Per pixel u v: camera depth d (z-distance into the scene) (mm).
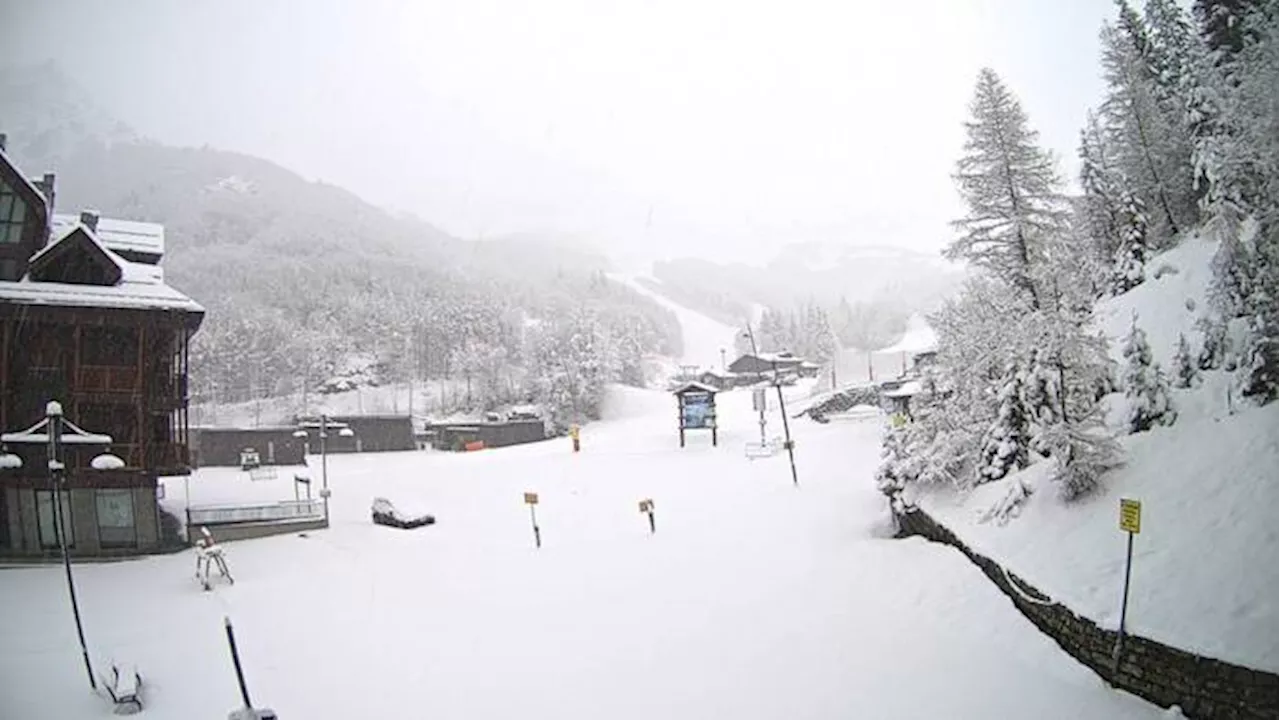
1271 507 16094
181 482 52219
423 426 91438
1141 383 22484
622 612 24906
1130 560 15758
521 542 37250
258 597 27969
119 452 34500
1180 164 39688
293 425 78625
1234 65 23453
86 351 35156
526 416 88562
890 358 112812
